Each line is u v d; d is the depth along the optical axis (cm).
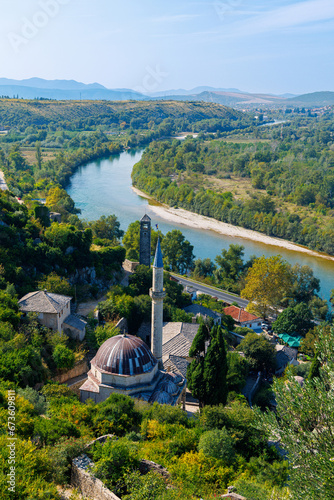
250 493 3775
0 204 10338
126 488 3747
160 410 5397
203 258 17788
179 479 3959
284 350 10419
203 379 6225
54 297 7725
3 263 8519
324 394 3173
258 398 8044
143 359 6103
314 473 3028
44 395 5584
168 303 10275
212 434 4775
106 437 4447
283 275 12750
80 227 15062
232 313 12019
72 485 3762
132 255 14112
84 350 7425
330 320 13000
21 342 6253
